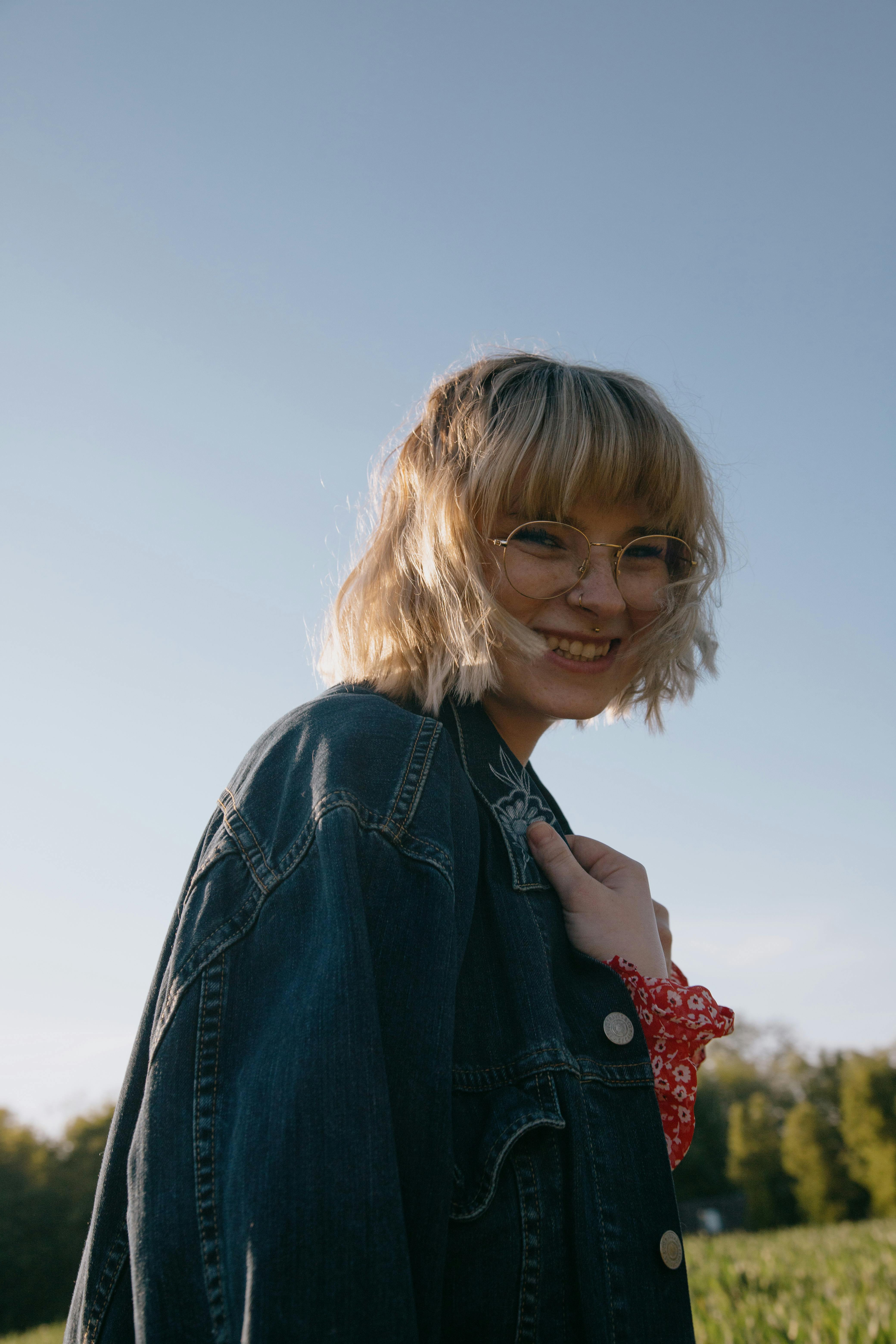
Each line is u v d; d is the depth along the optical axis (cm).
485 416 126
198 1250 68
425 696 120
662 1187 93
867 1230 1539
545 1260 80
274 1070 70
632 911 117
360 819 84
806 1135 4416
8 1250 4106
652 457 126
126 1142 90
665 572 132
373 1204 63
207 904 86
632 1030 102
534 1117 85
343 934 75
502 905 102
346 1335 59
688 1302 89
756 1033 5453
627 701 152
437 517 123
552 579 123
